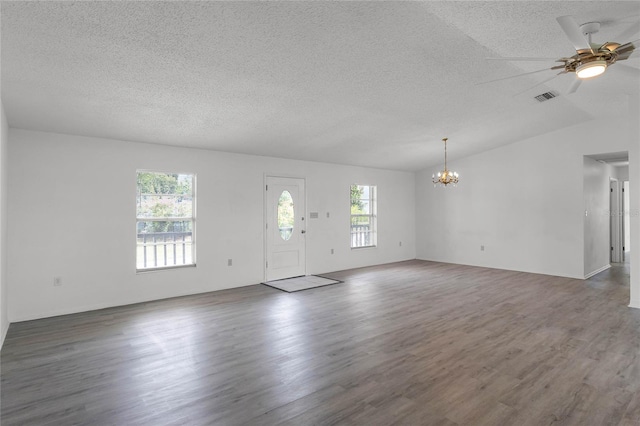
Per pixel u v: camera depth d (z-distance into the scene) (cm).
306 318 432
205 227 574
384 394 255
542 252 705
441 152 757
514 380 274
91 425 220
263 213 645
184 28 273
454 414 229
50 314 445
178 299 526
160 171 532
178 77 346
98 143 482
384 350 334
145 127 461
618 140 606
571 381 272
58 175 453
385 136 608
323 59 344
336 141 607
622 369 291
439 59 367
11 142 423
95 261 477
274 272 660
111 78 335
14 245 423
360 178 807
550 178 690
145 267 539
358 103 459
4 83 323
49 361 313
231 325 407
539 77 427
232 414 231
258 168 640
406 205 911
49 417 228
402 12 283
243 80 367
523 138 714
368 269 774
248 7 258
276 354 326
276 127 512
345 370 293
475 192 805
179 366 302
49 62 298
